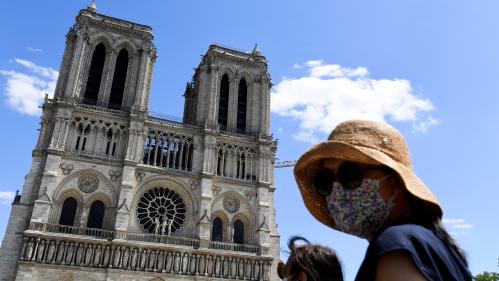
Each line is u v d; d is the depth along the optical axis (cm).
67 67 9419
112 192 8612
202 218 8931
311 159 460
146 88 9800
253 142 10250
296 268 690
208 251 8650
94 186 8544
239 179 9762
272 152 10412
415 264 332
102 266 7856
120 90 9844
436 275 334
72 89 9044
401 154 445
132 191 8725
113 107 9619
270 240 9500
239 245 9106
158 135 9562
